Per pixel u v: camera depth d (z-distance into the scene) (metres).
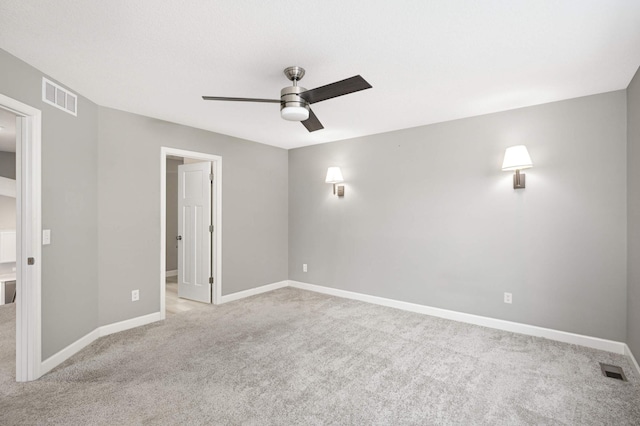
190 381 2.32
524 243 3.23
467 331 3.31
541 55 2.19
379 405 2.05
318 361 2.64
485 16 1.75
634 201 2.53
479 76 2.52
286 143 4.90
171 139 3.76
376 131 4.18
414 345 2.96
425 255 3.88
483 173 3.47
